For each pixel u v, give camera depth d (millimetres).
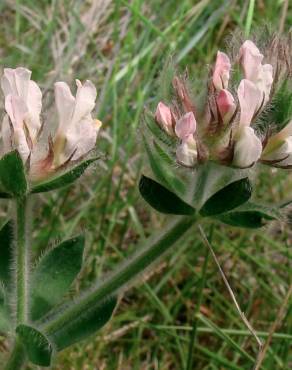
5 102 79
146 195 88
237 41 95
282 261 131
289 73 87
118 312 124
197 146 81
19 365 93
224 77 85
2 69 87
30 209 86
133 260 92
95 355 114
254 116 83
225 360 108
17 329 86
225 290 127
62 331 93
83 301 92
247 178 83
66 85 81
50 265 96
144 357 120
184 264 130
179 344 113
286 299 95
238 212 88
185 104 85
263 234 128
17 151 77
